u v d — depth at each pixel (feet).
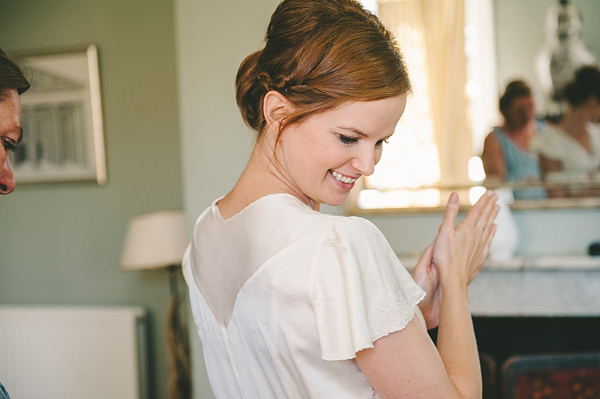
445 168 8.40
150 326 11.47
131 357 10.80
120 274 11.59
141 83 11.37
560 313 8.15
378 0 8.26
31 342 11.21
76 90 11.56
